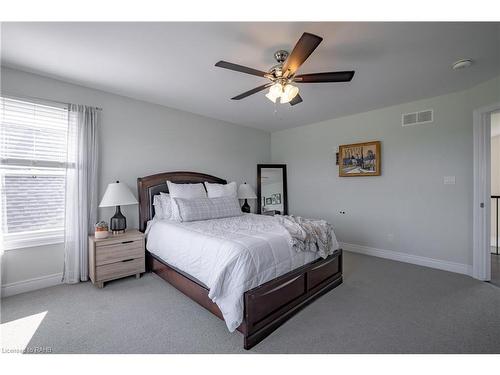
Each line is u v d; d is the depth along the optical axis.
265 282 1.99
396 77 2.70
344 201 4.35
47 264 2.77
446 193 3.28
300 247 2.35
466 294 2.58
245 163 5.10
